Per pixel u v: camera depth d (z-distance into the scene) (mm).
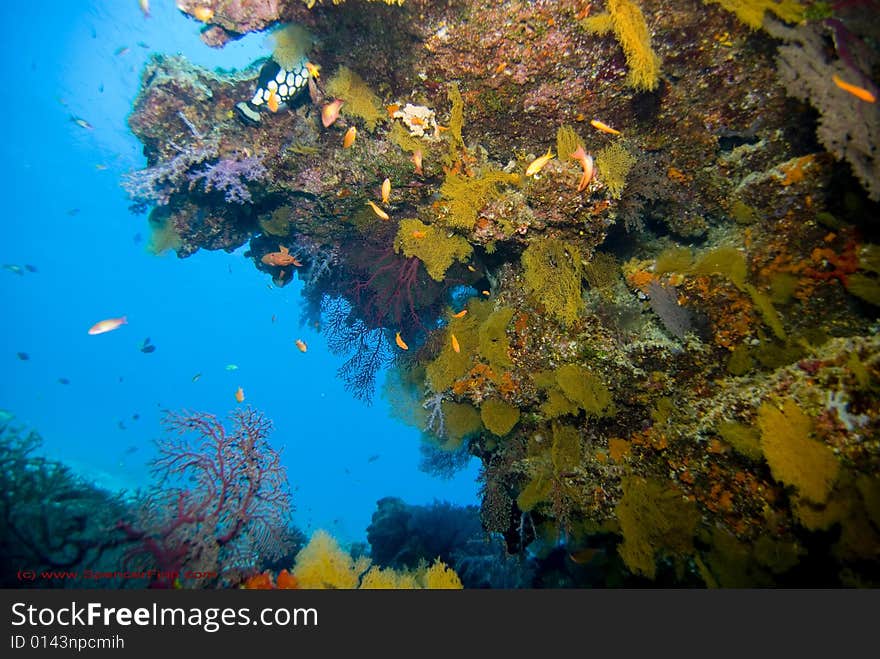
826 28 3451
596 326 4473
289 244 7559
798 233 3998
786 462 3035
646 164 4336
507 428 4957
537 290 4547
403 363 7410
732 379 3893
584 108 4297
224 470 5105
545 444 5090
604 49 3881
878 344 3143
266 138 5977
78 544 4895
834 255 3785
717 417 3711
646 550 3982
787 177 4082
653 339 4215
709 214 4723
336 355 8430
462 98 4480
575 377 4375
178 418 5172
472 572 8266
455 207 4438
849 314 3701
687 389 4082
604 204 4094
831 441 3006
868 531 2859
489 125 4688
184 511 4645
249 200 6605
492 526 5688
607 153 4090
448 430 6289
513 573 7195
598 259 4824
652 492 4105
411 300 6355
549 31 3842
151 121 6180
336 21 4367
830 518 2953
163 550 4363
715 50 3902
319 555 4363
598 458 4590
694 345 4043
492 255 5535
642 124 4383
